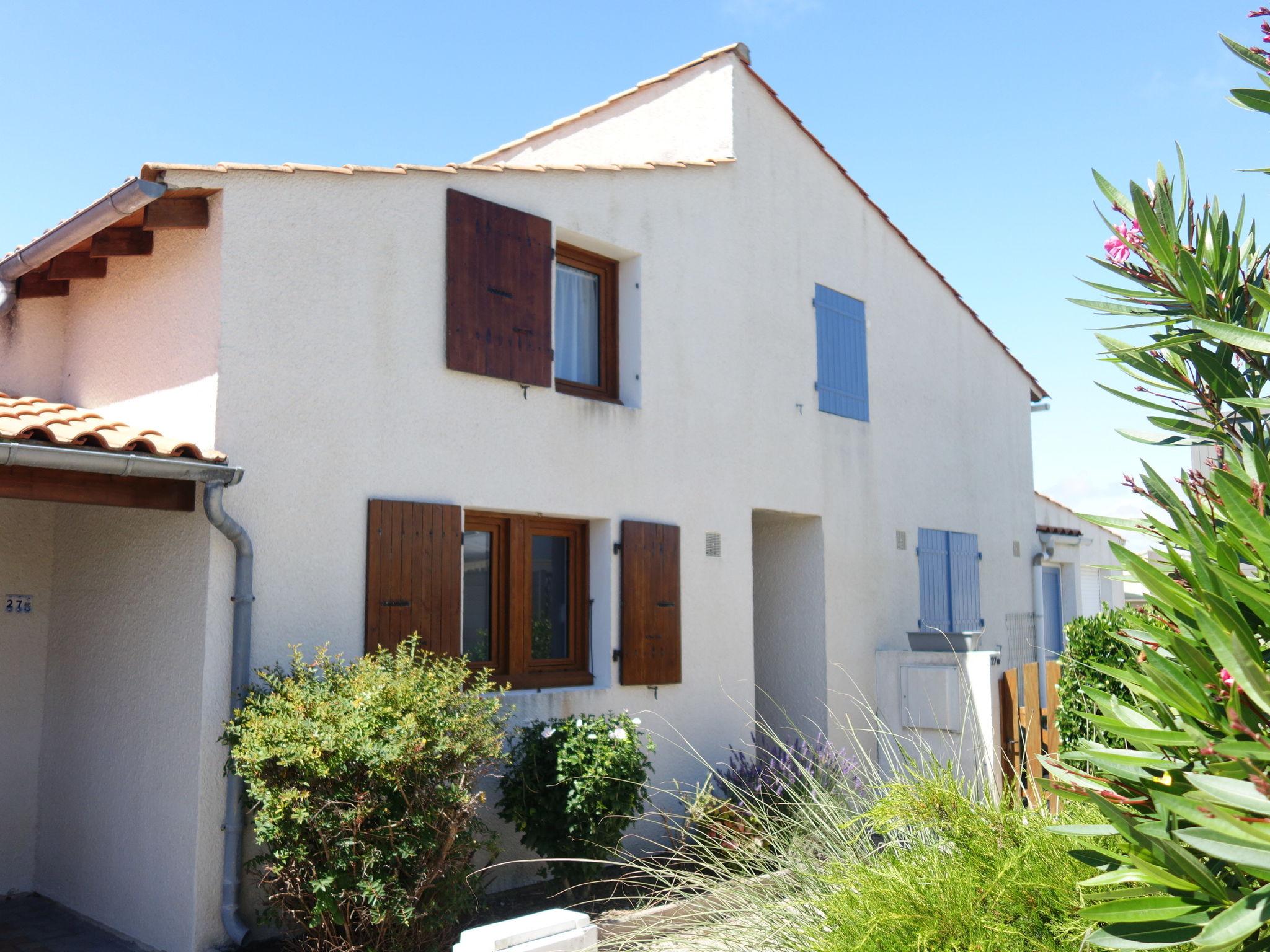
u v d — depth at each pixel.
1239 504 2.19
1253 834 1.93
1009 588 14.07
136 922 6.28
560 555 8.50
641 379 8.98
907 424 12.34
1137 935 2.34
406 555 6.92
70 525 7.41
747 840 5.17
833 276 11.44
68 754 7.15
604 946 4.75
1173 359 3.26
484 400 7.64
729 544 9.60
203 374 6.29
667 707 8.80
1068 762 3.93
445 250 7.48
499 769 7.27
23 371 7.79
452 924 6.10
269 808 5.47
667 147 10.82
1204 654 2.35
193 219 6.40
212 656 5.97
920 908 3.75
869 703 11.05
